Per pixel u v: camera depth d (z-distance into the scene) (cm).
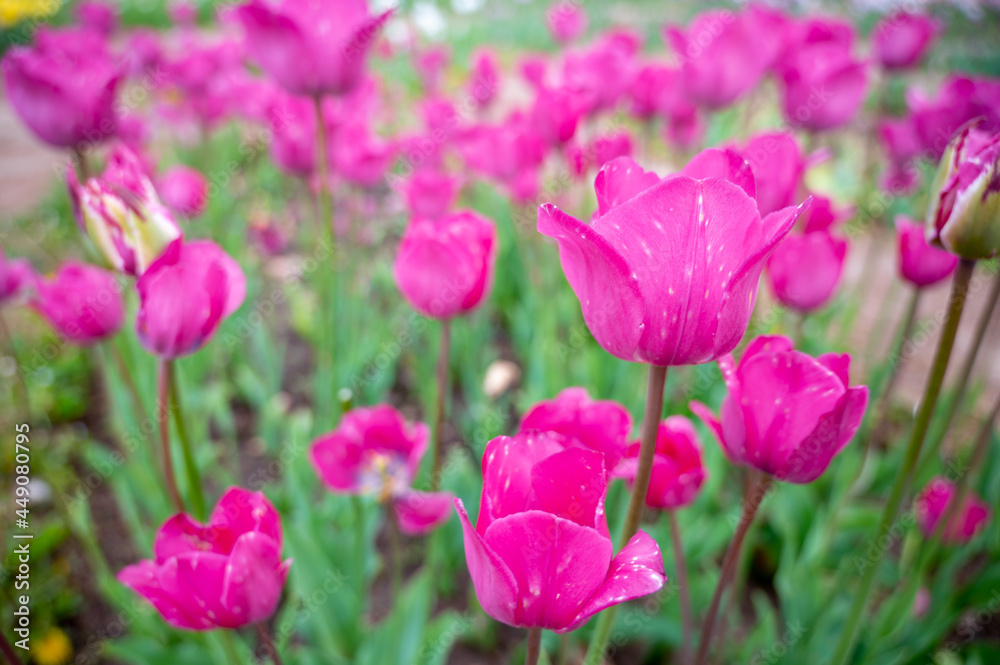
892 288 78
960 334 102
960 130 39
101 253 44
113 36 132
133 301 68
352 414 55
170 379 44
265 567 39
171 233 44
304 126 70
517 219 80
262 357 94
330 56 54
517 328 95
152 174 72
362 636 60
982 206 39
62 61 54
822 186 120
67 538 75
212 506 69
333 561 63
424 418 88
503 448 34
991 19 154
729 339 34
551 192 75
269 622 67
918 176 78
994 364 93
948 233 40
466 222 51
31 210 144
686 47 68
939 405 74
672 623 61
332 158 72
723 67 67
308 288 108
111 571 72
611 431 41
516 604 33
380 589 70
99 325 54
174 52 138
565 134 67
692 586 61
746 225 32
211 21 248
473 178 102
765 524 72
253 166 134
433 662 56
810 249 51
